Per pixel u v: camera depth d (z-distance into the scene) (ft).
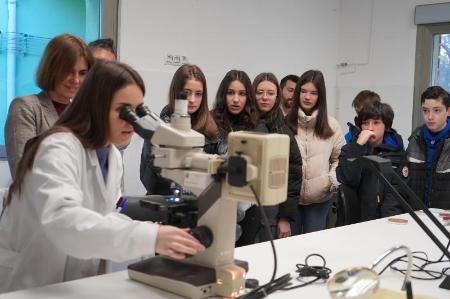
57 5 9.20
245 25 12.26
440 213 7.21
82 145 3.83
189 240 3.29
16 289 4.01
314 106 9.51
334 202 9.96
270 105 8.73
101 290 3.52
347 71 14.79
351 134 11.12
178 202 3.59
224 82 8.19
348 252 4.78
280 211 8.53
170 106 7.37
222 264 3.52
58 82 5.82
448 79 13.05
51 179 3.41
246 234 6.82
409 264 3.22
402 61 13.56
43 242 3.93
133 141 9.81
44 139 3.73
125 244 3.21
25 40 8.84
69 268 4.15
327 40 14.60
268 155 3.17
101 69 3.75
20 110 5.80
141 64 10.16
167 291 3.50
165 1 10.45
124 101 3.69
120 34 9.79
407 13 13.35
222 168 3.32
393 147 8.31
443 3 12.55
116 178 4.33
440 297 3.66
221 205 3.43
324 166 9.57
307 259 4.47
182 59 10.87
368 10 14.19
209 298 3.41
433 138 8.50
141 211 3.94
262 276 3.95
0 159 8.47
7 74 8.70
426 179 8.48
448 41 12.92
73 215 3.27
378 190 7.56
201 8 11.18
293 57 13.64
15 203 3.95
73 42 5.79
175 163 3.48
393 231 5.80
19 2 8.71
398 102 13.66
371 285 2.86
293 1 13.44
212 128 7.42
